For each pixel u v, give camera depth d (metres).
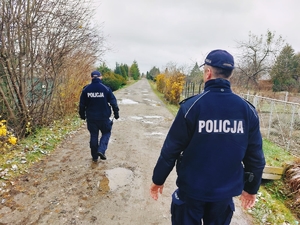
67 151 4.66
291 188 3.83
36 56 5.14
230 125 1.42
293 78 25.92
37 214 2.56
